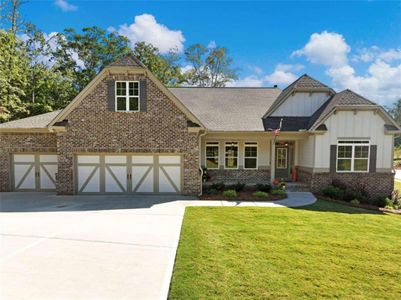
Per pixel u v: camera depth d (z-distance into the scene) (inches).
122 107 541.0
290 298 174.4
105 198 522.6
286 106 681.0
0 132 587.5
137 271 211.9
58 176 547.5
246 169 690.8
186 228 328.8
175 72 1488.7
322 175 596.7
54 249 257.4
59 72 1249.4
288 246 270.7
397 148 2497.5
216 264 224.7
